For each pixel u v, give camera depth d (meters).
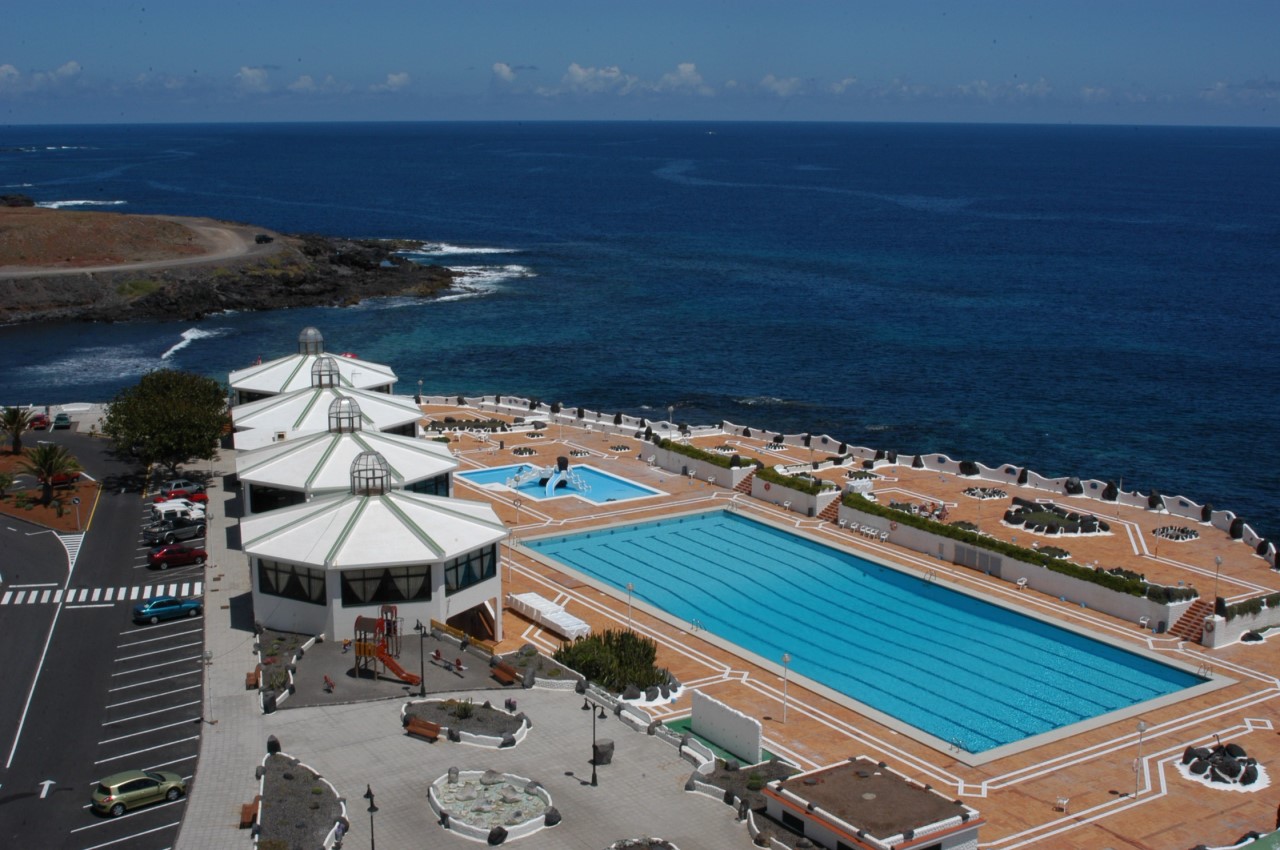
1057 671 61.91
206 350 159.25
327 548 58.34
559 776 45.69
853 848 39.59
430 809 42.88
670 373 147.88
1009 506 86.31
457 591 60.53
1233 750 51.19
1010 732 55.12
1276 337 167.12
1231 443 119.12
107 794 43.62
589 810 43.19
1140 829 45.97
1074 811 47.38
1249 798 48.44
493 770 45.84
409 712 50.12
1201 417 128.25
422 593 59.16
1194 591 66.75
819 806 41.50
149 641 60.72
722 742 50.62
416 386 139.75
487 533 61.69
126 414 88.88
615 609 68.56
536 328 174.25
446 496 77.88
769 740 52.97
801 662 62.66
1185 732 54.31
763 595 72.19
